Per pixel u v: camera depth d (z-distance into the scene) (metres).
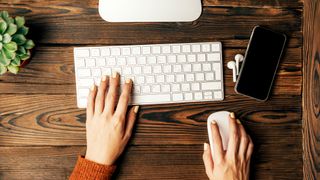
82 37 0.87
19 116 0.87
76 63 0.85
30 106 0.87
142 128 0.89
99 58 0.85
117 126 0.86
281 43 0.89
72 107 0.88
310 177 0.87
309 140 0.87
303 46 0.90
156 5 0.86
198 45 0.87
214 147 0.87
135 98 0.86
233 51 0.89
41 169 0.88
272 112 0.91
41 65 0.87
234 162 0.88
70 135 0.88
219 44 0.87
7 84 0.87
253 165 0.91
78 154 0.89
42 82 0.87
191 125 0.90
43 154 0.88
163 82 0.86
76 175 0.85
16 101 0.87
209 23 0.89
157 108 0.89
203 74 0.87
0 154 0.88
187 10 0.87
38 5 0.86
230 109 0.90
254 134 0.91
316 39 0.82
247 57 0.88
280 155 0.91
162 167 0.90
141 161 0.90
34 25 0.86
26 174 0.88
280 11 0.90
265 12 0.90
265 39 0.88
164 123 0.90
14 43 0.72
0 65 0.75
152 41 0.88
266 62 0.88
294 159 0.91
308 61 0.87
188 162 0.90
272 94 0.91
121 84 0.86
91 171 0.85
